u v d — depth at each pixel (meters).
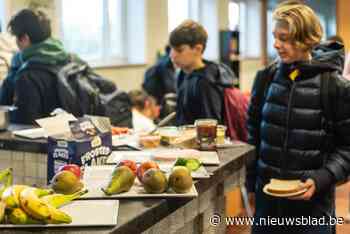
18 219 1.18
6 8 3.56
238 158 1.93
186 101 2.75
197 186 1.57
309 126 2.14
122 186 1.43
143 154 1.93
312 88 2.13
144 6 5.56
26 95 2.71
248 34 9.02
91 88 2.89
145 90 4.80
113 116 3.12
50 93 2.75
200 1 7.47
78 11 4.79
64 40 4.56
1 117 2.33
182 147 2.07
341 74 2.17
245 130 2.69
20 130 2.36
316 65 2.11
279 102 2.21
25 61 2.76
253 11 8.91
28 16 2.74
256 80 2.37
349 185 4.98
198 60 2.72
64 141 1.77
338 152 2.14
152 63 5.73
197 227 1.85
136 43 5.59
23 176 2.14
